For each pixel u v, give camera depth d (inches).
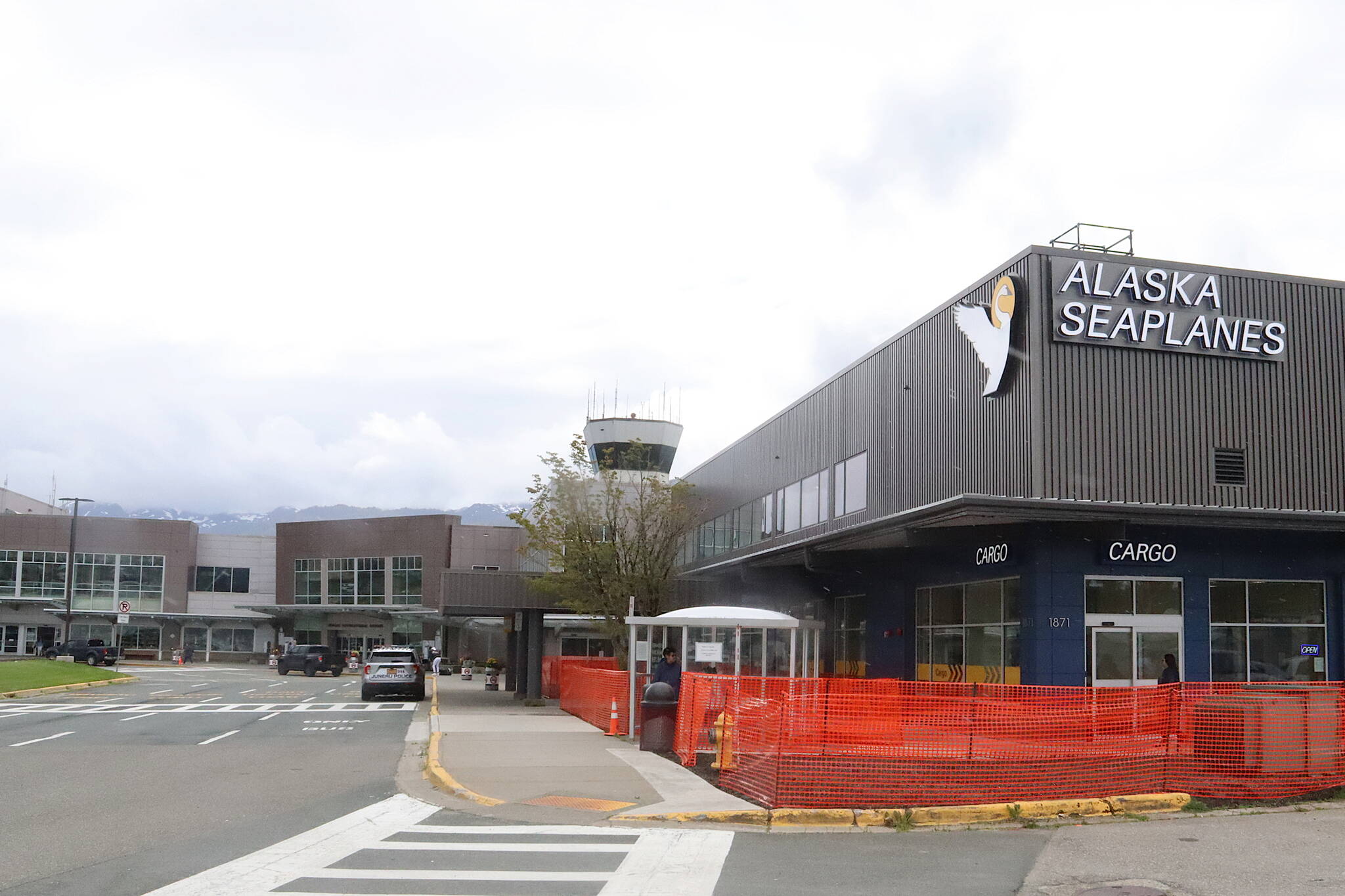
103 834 452.4
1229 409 945.5
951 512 831.1
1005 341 930.7
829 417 1330.0
